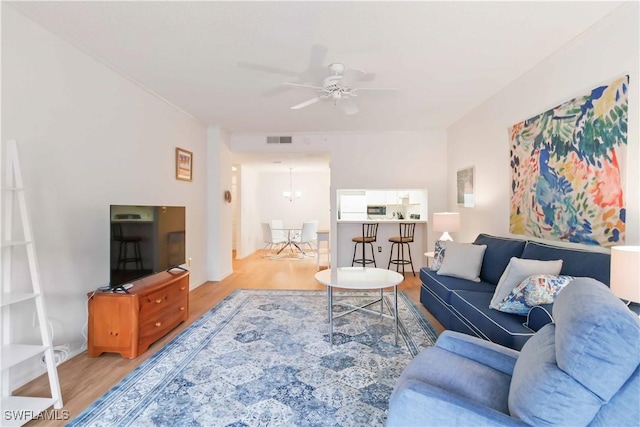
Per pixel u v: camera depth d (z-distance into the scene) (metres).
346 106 3.29
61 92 2.37
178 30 2.29
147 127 3.45
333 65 2.74
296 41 2.45
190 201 4.46
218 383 2.07
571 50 2.47
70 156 2.46
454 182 4.96
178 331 2.96
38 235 2.20
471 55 2.68
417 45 2.51
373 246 5.73
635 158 1.96
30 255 1.77
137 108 3.28
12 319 2.00
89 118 2.64
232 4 2.00
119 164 3.01
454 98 3.78
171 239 3.24
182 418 1.73
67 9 2.04
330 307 2.75
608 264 1.91
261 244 9.47
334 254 5.48
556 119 2.62
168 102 3.85
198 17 2.14
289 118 4.57
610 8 2.04
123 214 2.56
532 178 2.95
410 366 1.51
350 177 5.46
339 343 2.68
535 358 1.12
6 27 1.99
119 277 2.51
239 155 5.96
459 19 2.16
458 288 2.86
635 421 0.86
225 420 1.71
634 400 0.86
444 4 2.00
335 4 2.00
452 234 4.96
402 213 6.08
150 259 2.88
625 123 2.01
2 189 1.69
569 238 2.48
